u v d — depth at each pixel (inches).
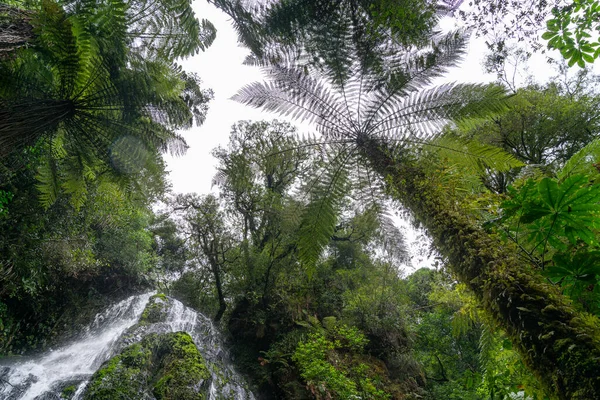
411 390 355.6
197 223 418.9
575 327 40.4
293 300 385.7
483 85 95.0
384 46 113.0
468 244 63.3
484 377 106.5
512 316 47.5
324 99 112.0
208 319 395.5
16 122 96.5
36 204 211.3
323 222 103.3
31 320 313.7
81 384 233.1
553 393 38.9
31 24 98.0
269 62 121.8
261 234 458.3
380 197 104.0
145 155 142.9
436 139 94.3
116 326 369.1
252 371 341.4
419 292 555.5
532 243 66.0
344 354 339.9
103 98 118.5
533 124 229.5
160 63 135.8
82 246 258.7
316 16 117.7
